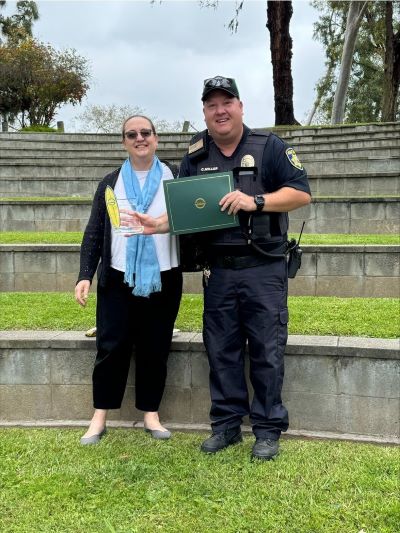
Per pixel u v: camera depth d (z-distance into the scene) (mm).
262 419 2826
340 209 6785
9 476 2668
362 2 17781
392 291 5020
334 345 3098
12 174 10570
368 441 3029
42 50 28531
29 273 5363
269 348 2775
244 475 2641
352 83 33031
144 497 2484
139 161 3010
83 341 3342
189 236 2906
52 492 2521
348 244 5270
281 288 2820
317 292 5148
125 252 2943
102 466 2758
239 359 2920
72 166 10461
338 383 3115
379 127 13086
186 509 2393
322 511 2322
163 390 3195
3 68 27547
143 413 3365
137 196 2977
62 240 5867
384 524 2234
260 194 2766
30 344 3367
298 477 2615
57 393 3395
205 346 2945
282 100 16266
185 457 2850
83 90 29156
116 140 14469
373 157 9906
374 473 2635
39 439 3102
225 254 2793
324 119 31797
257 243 2738
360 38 27891
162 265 2971
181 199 2699
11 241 5816
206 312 2914
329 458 2809
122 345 3037
